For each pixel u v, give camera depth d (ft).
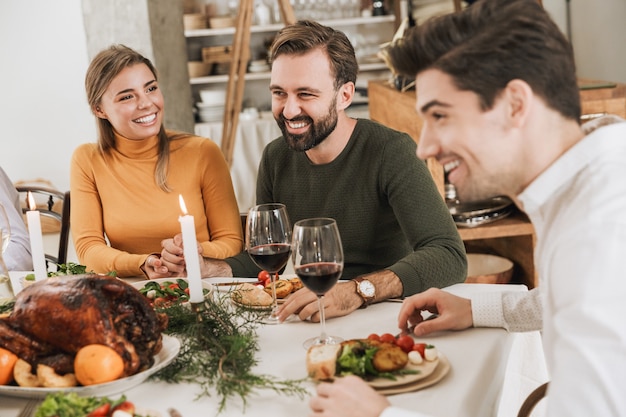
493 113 3.35
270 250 5.21
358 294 5.33
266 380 4.03
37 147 16.40
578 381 3.00
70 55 16.02
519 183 3.50
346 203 6.90
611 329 2.97
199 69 20.48
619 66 16.94
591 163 3.32
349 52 6.75
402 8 19.83
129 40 13.70
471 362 4.31
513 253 10.98
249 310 5.21
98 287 4.19
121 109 7.86
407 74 3.58
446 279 5.91
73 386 4.12
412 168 6.56
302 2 20.36
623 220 3.09
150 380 4.35
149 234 8.10
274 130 19.42
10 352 4.20
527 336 5.41
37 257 5.50
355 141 6.84
